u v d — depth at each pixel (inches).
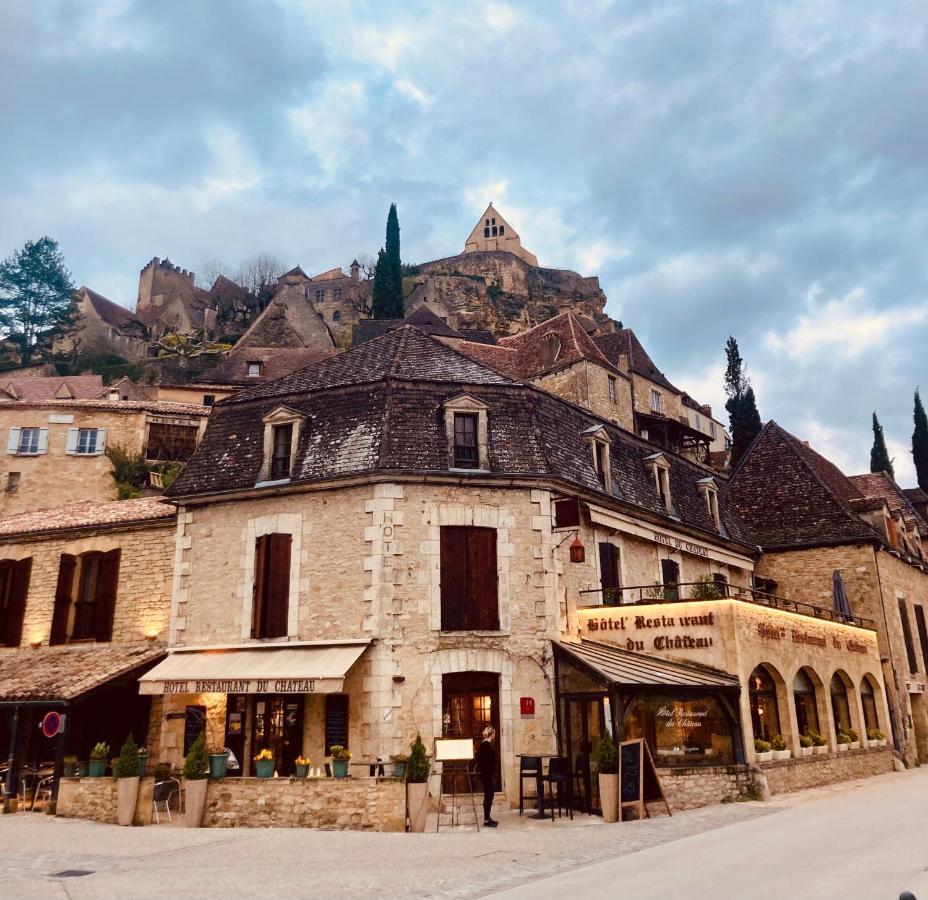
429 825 594.2
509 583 740.0
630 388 1825.8
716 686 706.2
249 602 751.7
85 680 733.9
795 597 1158.3
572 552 757.9
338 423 778.8
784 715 808.3
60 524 907.4
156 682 706.8
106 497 1470.2
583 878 378.9
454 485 753.6
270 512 770.8
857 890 315.9
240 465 799.1
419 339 897.5
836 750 885.2
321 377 871.1
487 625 729.0
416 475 738.8
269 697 739.4
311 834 549.3
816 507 1197.1
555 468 781.9
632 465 949.8
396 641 697.0
